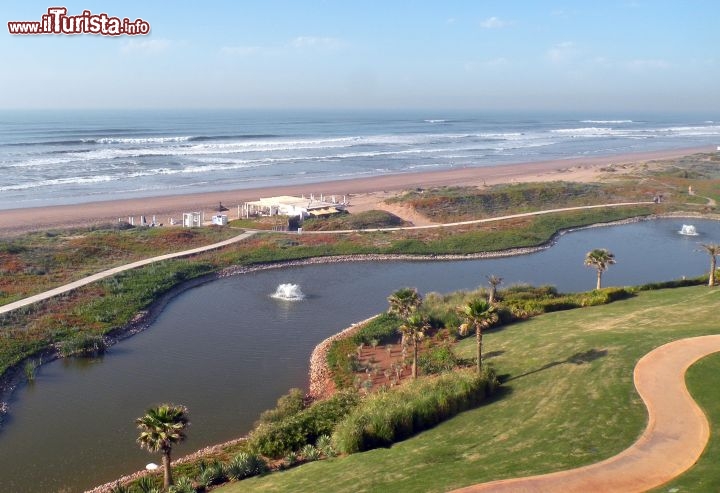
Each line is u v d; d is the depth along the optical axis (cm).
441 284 6831
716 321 4300
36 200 10394
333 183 13138
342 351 4647
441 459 2745
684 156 17962
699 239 9075
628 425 2834
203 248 7625
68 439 3509
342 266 7506
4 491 3000
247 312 5781
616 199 11388
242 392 4150
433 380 3616
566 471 2470
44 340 4762
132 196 11075
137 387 4200
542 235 8956
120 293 5862
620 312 4900
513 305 5325
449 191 11431
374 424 3102
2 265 6328
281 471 2931
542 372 3719
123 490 2856
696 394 3092
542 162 17388
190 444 3472
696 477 2328
